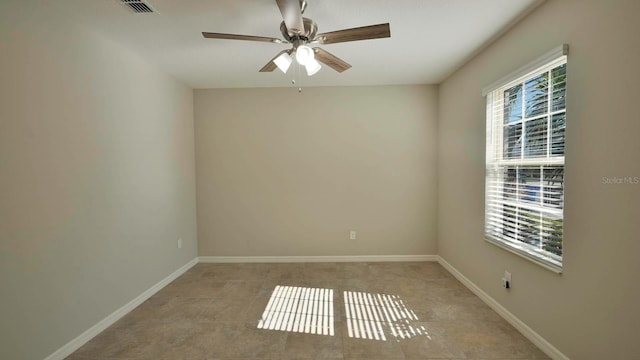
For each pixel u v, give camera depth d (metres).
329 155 3.72
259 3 1.82
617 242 1.37
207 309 2.52
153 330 2.19
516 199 2.16
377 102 3.68
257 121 3.72
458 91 3.08
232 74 3.18
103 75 2.24
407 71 3.16
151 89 2.86
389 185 3.72
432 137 3.67
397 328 2.18
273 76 3.27
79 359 1.86
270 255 3.77
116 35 2.23
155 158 2.92
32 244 1.72
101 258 2.21
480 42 2.42
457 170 3.12
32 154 1.72
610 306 1.41
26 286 1.68
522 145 2.10
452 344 1.98
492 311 2.42
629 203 1.32
